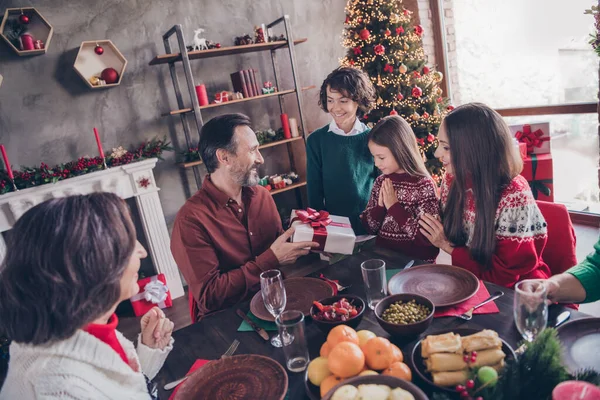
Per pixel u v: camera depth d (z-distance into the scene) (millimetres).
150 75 3393
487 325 1037
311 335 1115
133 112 3357
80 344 758
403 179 1878
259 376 936
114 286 750
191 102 3279
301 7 4098
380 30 3510
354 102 2189
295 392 905
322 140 2324
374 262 1182
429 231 1560
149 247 3395
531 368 713
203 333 1209
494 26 3930
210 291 1472
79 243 692
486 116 1350
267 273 1172
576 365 823
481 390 692
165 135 3447
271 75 3957
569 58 3523
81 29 3115
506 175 1351
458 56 4293
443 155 1521
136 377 863
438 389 761
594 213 3531
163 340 1101
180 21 3482
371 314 1169
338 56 4367
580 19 3395
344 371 791
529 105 3869
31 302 680
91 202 746
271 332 1168
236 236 1642
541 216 1363
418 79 3561
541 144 3172
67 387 708
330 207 2371
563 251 1416
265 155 4020
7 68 2922
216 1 3631
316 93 4289
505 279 1338
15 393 728
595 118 3459
